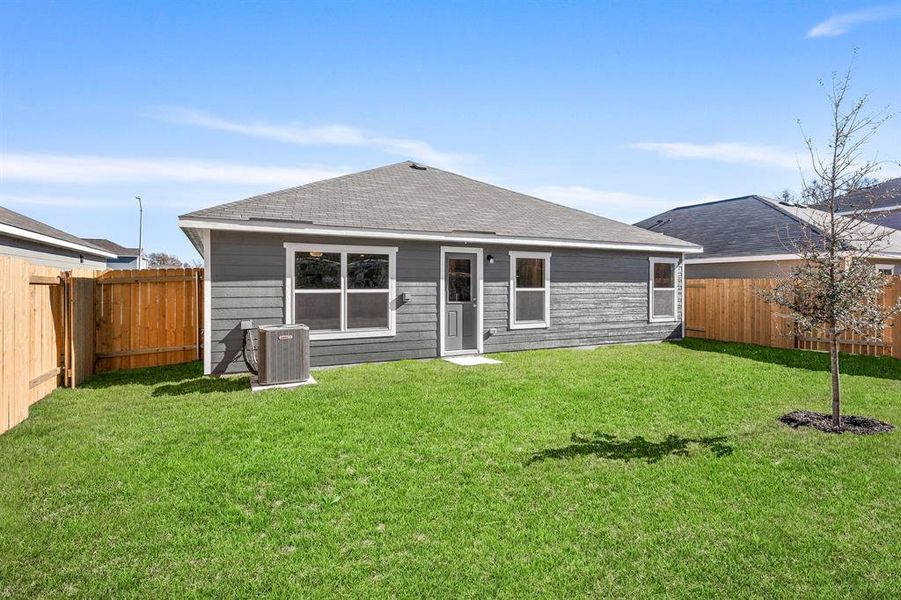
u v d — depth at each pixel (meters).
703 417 5.74
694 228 19.52
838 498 3.66
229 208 8.90
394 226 9.55
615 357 10.38
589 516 3.38
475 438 4.99
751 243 15.91
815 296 5.60
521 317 11.50
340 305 9.38
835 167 5.71
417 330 10.17
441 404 6.33
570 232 12.02
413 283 10.12
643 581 2.69
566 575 2.73
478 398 6.65
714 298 13.90
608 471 4.16
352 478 4.02
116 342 9.01
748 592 2.60
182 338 9.68
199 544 3.03
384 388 7.28
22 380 5.64
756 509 3.48
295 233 8.80
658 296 13.53
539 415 5.81
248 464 4.27
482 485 3.88
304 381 7.70
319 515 3.40
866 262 5.62
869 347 10.86
